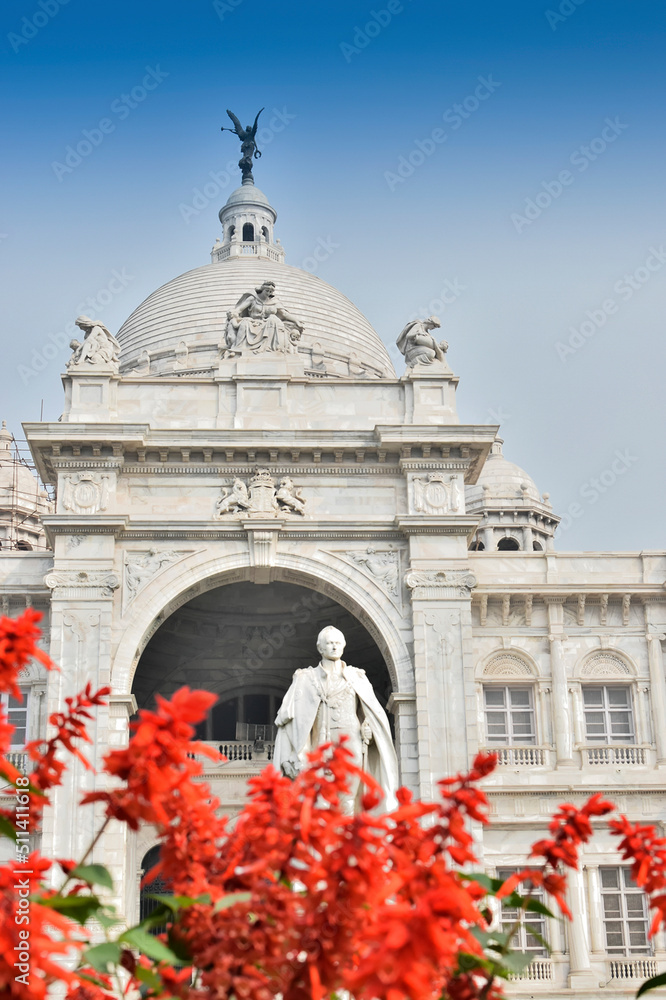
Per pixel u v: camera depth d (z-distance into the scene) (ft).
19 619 27.58
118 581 139.13
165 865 29.35
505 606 159.33
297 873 27.68
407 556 144.66
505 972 30.30
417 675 138.31
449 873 25.40
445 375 150.92
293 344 155.12
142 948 26.66
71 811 128.16
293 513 145.18
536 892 145.69
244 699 176.35
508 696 158.30
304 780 28.68
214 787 155.22
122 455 143.95
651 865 30.09
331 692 104.17
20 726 145.79
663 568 161.99
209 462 145.89
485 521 254.06
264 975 28.37
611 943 146.20
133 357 238.89
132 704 135.85
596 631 160.35
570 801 150.92
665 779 153.17
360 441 146.61
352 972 24.85
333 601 169.48
